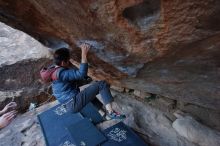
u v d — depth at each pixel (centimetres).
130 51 196
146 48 181
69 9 159
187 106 291
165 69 213
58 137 316
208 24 129
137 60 213
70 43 236
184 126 268
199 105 276
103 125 328
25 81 464
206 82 204
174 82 236
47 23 202
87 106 362
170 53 176
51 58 466
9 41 533
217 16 121
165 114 304
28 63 456
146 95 337
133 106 339
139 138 287
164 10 129
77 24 180
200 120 270
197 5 118
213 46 148
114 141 288
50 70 265
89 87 288
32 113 399
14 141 337
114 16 148
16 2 181
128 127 308
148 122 308
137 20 149
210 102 243
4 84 454
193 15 125
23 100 461
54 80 269
